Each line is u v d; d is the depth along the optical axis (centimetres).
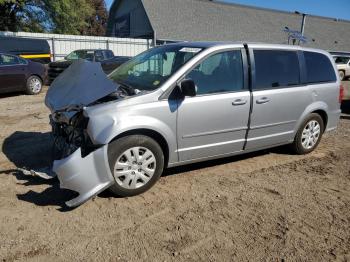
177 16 2977
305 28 3638
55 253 323
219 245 343
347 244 353
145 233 357
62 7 2719
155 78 455
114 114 398
